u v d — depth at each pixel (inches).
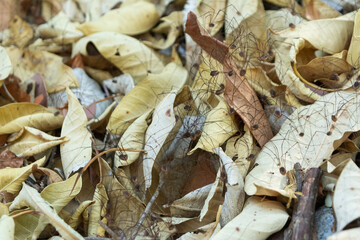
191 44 22.7
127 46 23.1
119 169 20.0
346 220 17.3
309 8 22.9
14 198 19.6
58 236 18.7
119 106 20.8
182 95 20.9
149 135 19.9
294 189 18.4
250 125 19.8
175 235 19.3
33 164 19.7
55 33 24.7
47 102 22.1
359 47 20.4
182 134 20.4
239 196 18.8
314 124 19.5
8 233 17.8
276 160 19.2
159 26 24.3
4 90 22.6
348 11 23.0
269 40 22.0
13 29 25.1
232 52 20.9
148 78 21.1
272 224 18.1
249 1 22.5
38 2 27.1
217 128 20.0
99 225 19.0
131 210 19.5
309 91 20.3
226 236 18.0
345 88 20.0
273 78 21.5
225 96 19.9
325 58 20.6
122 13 23.8
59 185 19.2
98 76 23.5
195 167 20.1
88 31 23.8
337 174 18.7
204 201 19.4
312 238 17.7
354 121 19.2
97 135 21.7
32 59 23.4
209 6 23.0
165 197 19.8
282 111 20.5
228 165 18.9
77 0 26.5
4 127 20.8
